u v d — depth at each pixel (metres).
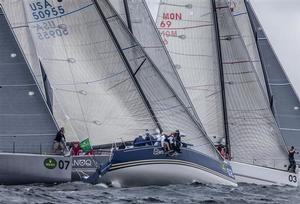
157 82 142.75
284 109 173.00
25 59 131.38
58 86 143.38
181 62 159.88
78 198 115.81
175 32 160.38
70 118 143.00
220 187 134.25
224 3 158.88
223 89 158.62
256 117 158.38
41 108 130.00
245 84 158.50
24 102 130.12
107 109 142.38
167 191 125.88
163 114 142.75
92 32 143.00
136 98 142.25
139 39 150.25
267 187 145.75
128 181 129.62
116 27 142.75
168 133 142.50
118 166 128.75
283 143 157.50
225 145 157.62
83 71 143.12
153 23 150.50
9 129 129.38
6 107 129.88
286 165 156.62
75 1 143.25
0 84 130.50
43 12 143.62
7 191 117.50
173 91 143.38
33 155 125.44
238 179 149.12
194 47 159.88
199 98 159.12
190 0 160.12
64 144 129.38
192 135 143.12
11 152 128.75
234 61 158.62
